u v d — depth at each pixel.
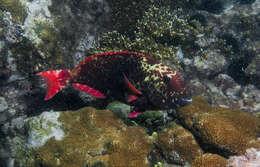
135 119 0.90
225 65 1.23
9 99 0.91
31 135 0.79
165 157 0.79
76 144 0.78
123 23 1.12
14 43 0.89
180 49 1.18
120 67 0.75
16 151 0.83
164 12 1.20
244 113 0.84
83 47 1.05
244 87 1.18
